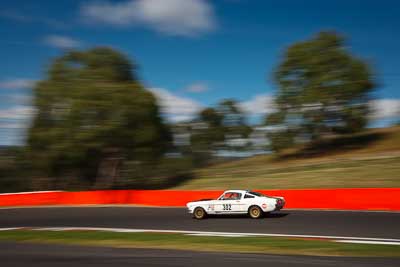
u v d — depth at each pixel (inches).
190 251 427.2
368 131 2409.0
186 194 1089.4
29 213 1006.4
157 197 1138.7
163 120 1739.7
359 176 1304.1
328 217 726.5
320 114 1987.0
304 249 418.3
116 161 1754.4
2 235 617.9
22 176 1845.5
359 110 1951.3
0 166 1838.1
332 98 1925.4
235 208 758.5
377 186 1158.3
